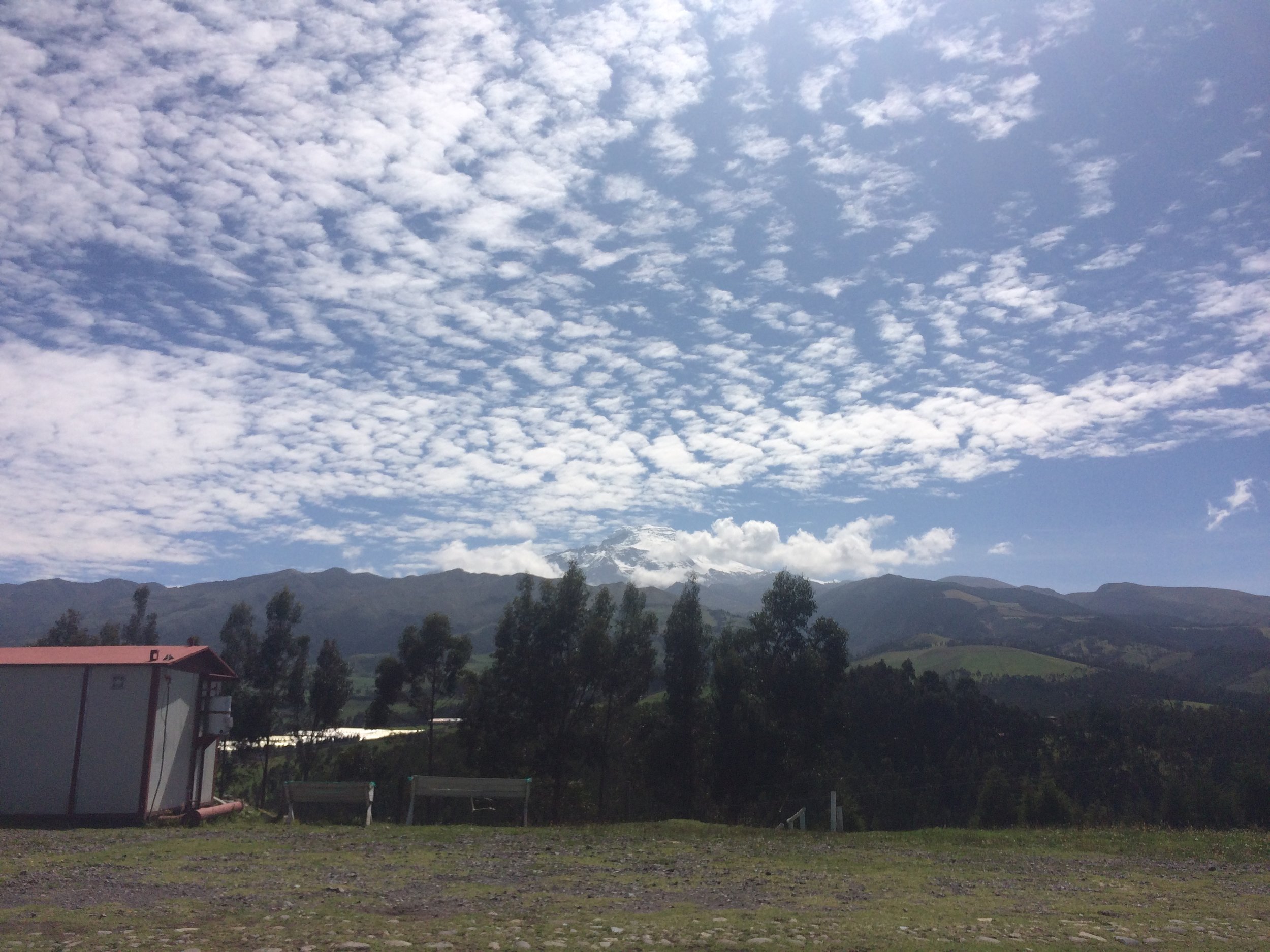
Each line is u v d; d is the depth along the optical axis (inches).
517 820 1738.4
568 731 1868.8
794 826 1057.5
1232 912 430.6
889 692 3070.9
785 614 1969.7
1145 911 430.3
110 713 1023.0
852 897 462.0
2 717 1016.2
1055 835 823.7
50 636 2957.7
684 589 1925.4
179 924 368.2
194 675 1142.3
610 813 2026.3
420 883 495.5
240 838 773.3
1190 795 2263.8
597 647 1847.9
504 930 358.9
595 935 350.6
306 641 2613.2
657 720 1926.7
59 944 327.3
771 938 345.7
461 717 1948.8
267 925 367.6
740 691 1795.0
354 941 332.5
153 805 1021.8
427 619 2213.3
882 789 2635.3
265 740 2512.3
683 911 413.1
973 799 2630.4
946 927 377.7
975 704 3134.8
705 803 1860.2
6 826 970.7
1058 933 369.1
